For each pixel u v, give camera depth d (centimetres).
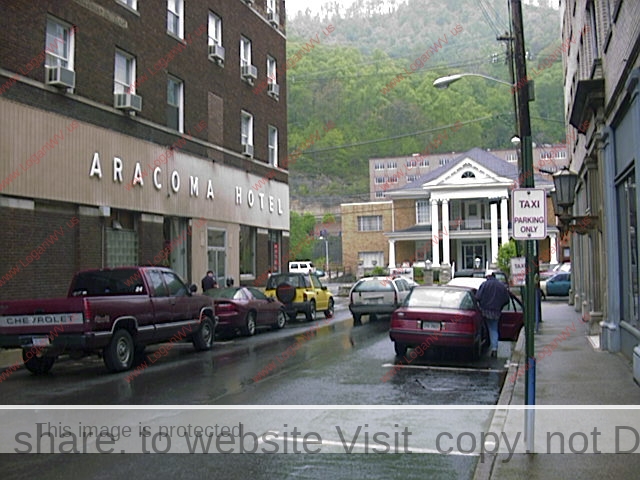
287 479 613
